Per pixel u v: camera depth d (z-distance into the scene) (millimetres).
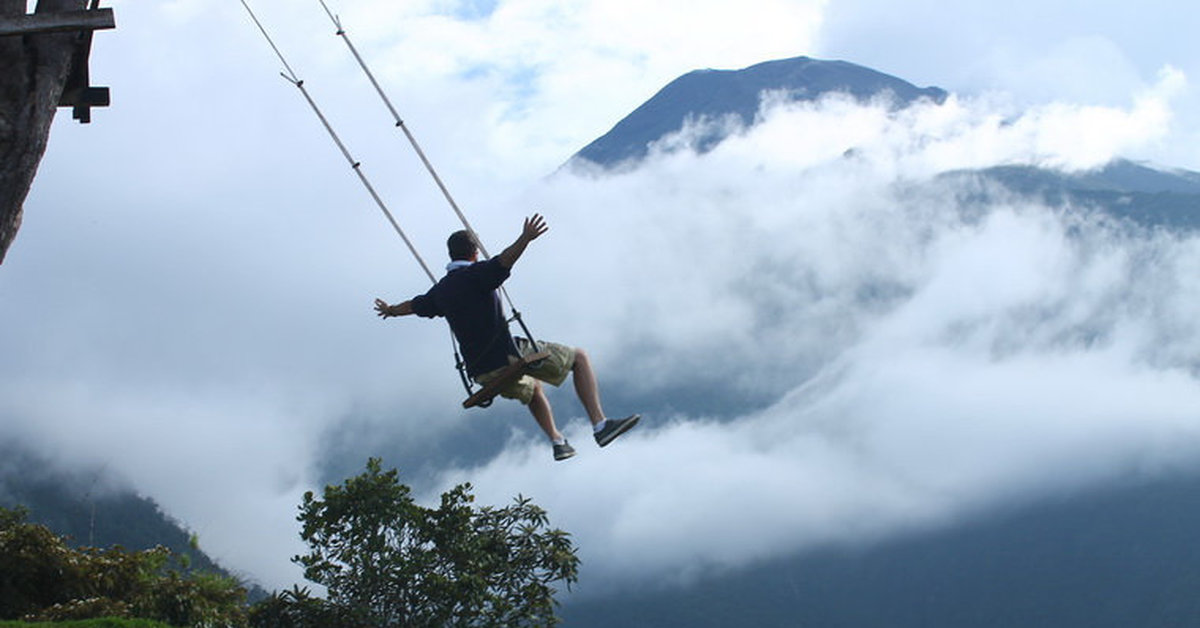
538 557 23188
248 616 20953
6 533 17891
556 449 8031
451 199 8047
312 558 22516
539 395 8094
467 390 8062
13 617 17156
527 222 7527
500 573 23188
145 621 14406
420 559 22031
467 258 8039
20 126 5840
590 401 8023
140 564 18641
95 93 6809
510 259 7629
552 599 23109
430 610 21969
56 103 6016
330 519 22391
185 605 17984
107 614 16969
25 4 6008
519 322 7871
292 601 21781
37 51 5945
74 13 5902
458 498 23266
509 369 7621
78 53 6488
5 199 5801
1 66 5875
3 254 5828
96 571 18188
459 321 7750
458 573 22531
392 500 22516
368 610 21625
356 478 22734
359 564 22469
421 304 7891
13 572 17484
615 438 7945
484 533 23422
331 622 21453
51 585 17938
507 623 22406
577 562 23266
